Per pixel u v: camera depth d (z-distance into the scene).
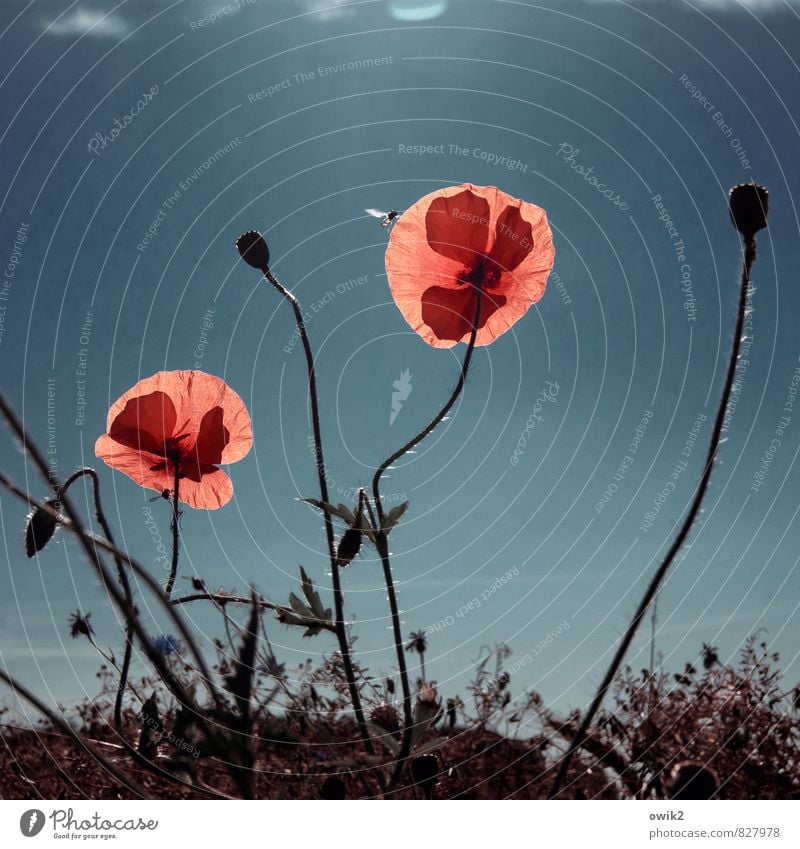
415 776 0.38
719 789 0.39
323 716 0.43
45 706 0.32
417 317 0.46
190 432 0.45
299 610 0.43
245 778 0.28
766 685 0.43
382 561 0.41
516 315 0.46
